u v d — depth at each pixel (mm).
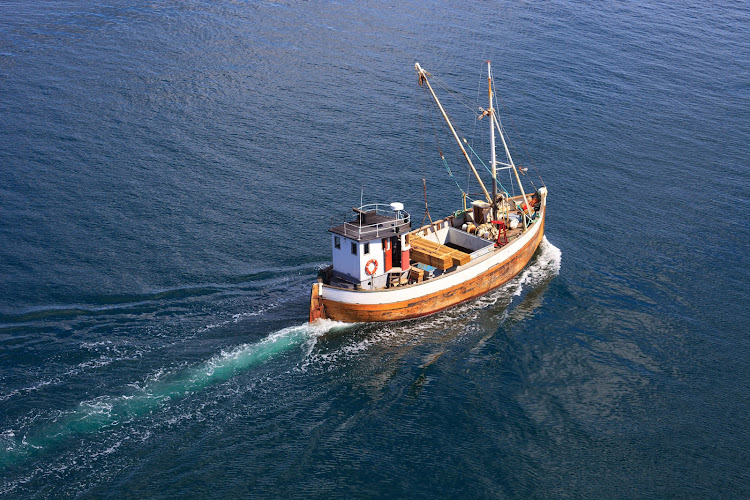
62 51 128625
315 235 80812
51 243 77875
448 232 77062
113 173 92562
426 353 62594
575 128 105750
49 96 112062
